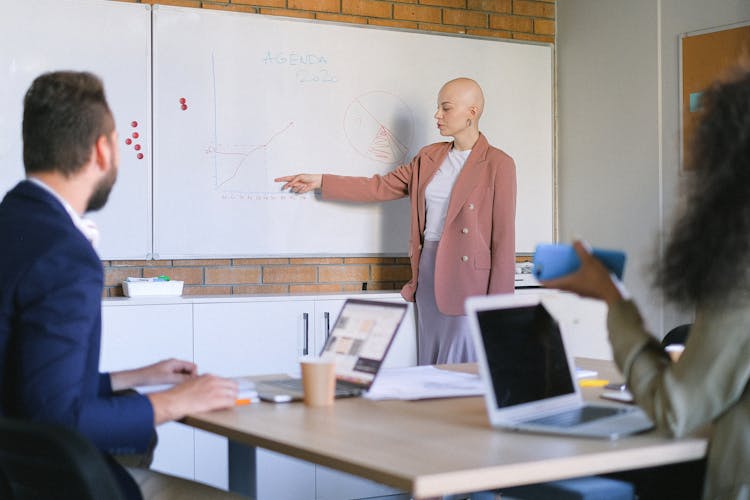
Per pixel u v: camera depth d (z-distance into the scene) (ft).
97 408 5.33
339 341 7.16
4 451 4.81
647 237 15.66
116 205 13.78
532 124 17.19
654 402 5.04
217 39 14.47
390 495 13.58
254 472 6.75
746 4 14.20
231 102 14.56
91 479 4.45
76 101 5.73
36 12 13.32
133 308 12.79
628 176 16.02
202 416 5.88
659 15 15.51
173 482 6.54
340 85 15.39
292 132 14.99
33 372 5.13
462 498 8.63
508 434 5.26
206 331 13.24
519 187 17.04
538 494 6.04
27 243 5.26
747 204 4.74
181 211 14.23
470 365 8.46
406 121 15.92
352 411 6.08
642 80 15.80
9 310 5.21
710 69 14.73
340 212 15.37
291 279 15.15
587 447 4.88
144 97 13.97
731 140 4.84
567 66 17.29
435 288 13.71
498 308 5.78
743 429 4.91
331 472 13.20
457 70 16.42
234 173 14.57
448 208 13.80
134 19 13.89
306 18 15.20
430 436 5.20
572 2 17.17
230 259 14.71
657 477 6.45
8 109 13.14
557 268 5.61
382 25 15.84
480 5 16.79
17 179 13.17
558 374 6.11
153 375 6.83
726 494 4.94
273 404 6.37
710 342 4.88
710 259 4.78
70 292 5.20
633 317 5.31
